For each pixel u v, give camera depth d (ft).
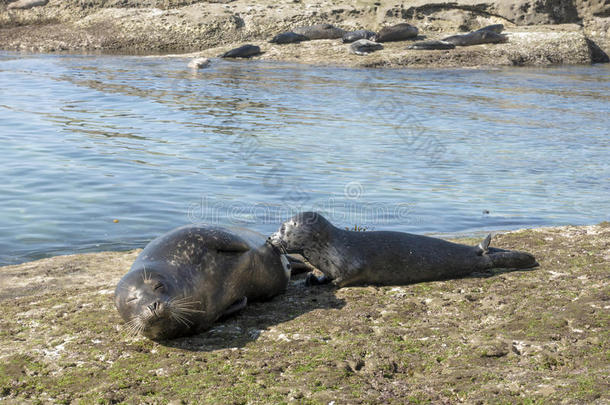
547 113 125.59
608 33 234.38
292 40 228.63
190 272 35.29
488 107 131.64
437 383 27.09
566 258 45.37
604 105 135.23
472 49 211.20
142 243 55.57
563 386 25.53
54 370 30.01
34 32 256.73
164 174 77.71
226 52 217.97
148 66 195.42
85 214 62.75
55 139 95.40
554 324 32.45
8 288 44.39
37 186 71.77
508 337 31.32
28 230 58.18
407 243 42.88
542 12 236.84
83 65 194.70
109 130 102.73
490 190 73.36
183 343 33.19
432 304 37.35
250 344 32.45
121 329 34.88
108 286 43.78
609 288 37.63
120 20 256.52
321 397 26.08
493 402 25.04
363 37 225.15
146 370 29.66
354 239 42.55
